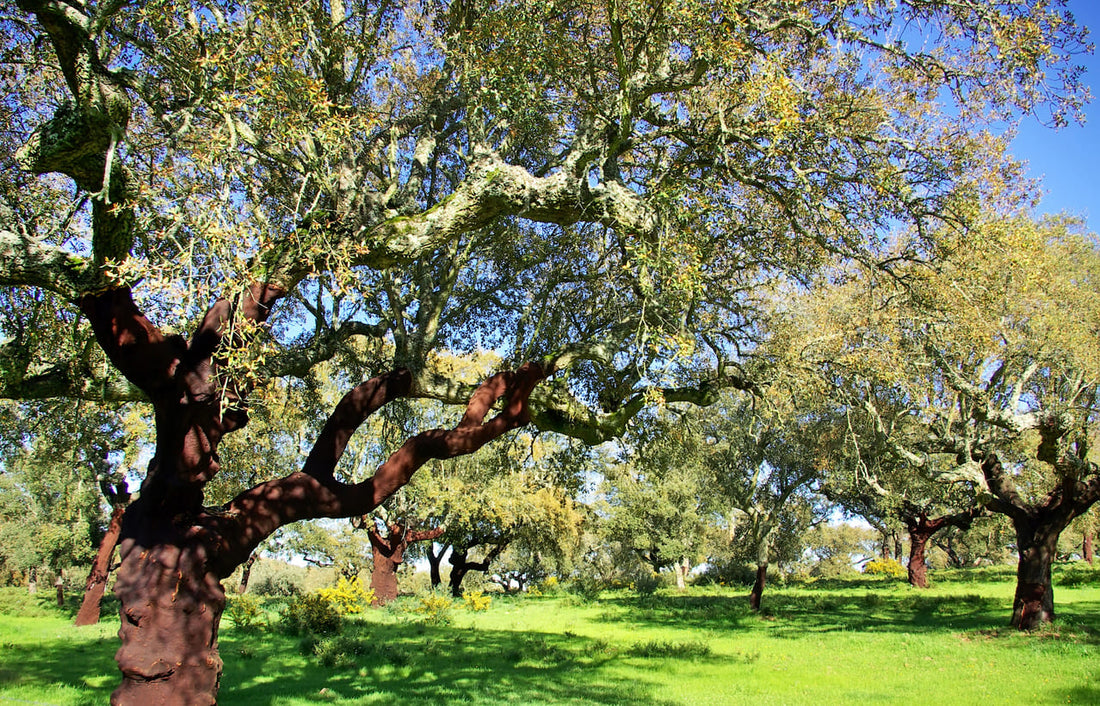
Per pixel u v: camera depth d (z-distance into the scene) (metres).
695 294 8.53
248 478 22.02
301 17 7.54
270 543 45.03
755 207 10.38
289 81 6.98
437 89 10.16
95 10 6.28
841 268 11.85
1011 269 11.24
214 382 6.75
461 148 11.75
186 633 6.44
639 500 45.72
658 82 8.21
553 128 9.98
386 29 9.55
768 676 13.14
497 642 18.86
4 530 39.12
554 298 12.02
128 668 6.19
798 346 13.34
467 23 9.19
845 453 20.91
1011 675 12.04
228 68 6.83
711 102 9.02
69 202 8.42
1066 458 17.02
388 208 9.34
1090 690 10.43
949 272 9.95
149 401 8.05
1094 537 53.16
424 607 28.17
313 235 7.09
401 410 13.52
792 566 66.25
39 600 33.56
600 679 13.04
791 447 28.47
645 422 12.89
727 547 55.19
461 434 8.16
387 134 9.81
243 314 6.27
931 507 35.62
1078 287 18.89
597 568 60.09
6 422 15.11
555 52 8.55
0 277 6.32
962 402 18.94
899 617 23.61
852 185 9.23
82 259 6.56
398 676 13.10
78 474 27.23
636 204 7.82
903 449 18.52
